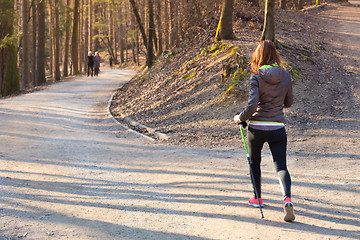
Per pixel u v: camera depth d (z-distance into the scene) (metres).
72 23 36.41
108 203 5.10
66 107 15.92
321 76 13.12
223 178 6.23
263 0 23.25
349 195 5.01
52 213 4.64
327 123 9.63
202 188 5.70
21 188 5.70
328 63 14.52
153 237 3.93
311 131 9.21
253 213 4.50
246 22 19.11
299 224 4.12
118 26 62.25
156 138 10.38
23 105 15.97
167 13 28.62
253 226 4.10
